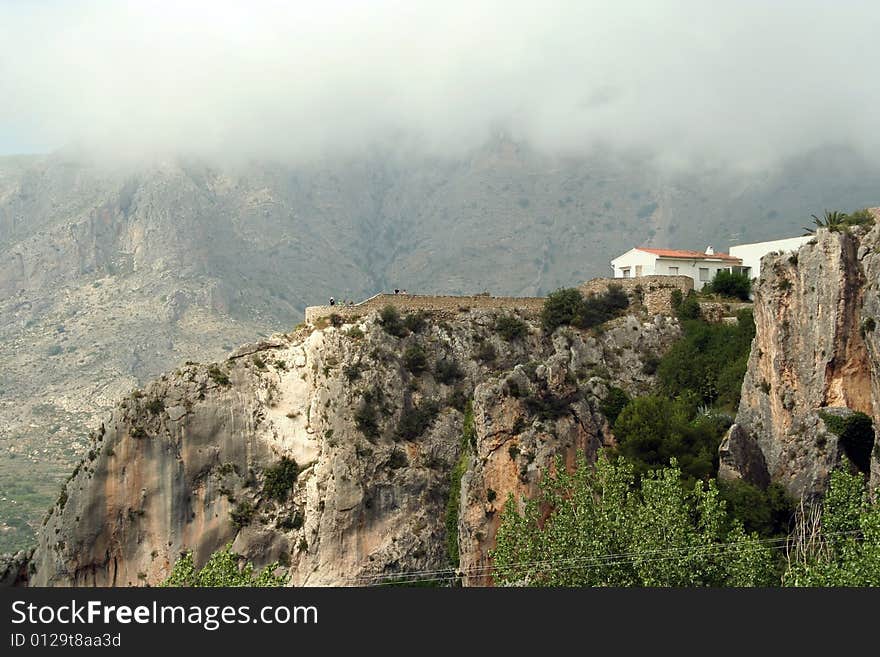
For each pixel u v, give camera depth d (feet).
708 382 421.18
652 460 356.38
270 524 433.89
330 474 429.79
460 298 477.77
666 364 437.99
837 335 342.44
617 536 290.15
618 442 377.09
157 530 441.27
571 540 293.64
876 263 337.93
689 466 347.36
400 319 462.60
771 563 283.18
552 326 468.75
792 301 358.02
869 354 331.98
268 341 471.21
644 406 375.04
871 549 250.78
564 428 386.93
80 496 447.83
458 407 447.83
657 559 279.08
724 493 328.08
